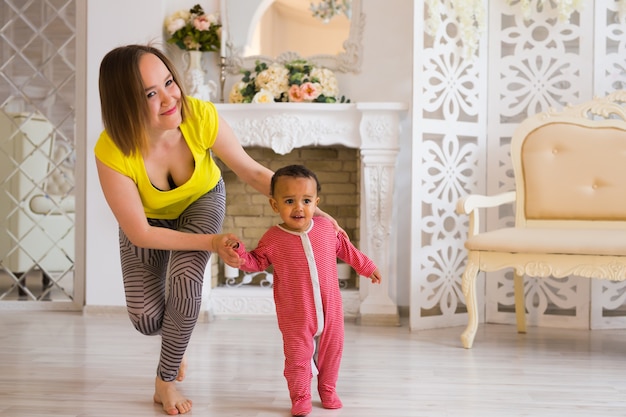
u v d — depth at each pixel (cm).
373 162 416
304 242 243
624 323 416
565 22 413
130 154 230
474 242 351
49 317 439
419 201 403
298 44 453
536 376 298
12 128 470
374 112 413
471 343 353
